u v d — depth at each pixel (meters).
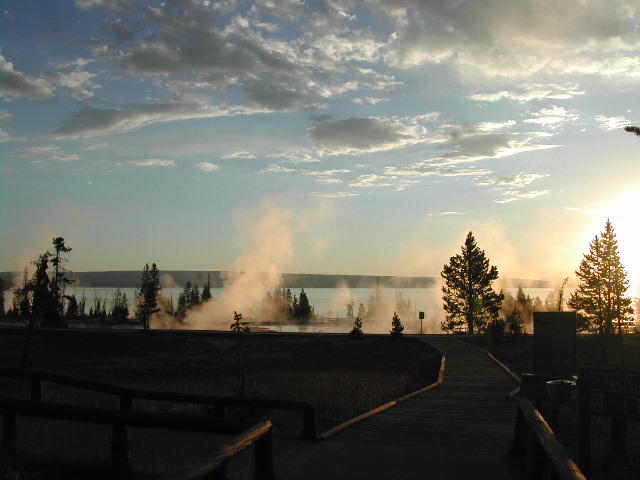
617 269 56.72
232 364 35.59
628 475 7.83
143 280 81.19
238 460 7.52
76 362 36.12
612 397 7.84
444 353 33.50
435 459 7.73
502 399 15.20
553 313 11.91
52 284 36.28
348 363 35.53
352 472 7.07
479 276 72.50
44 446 8.12
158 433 9.09
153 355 39.78
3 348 41.34
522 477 6.91
